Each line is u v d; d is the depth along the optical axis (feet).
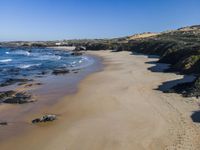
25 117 69.67
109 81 111.86
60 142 53.83
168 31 432.25
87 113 71.05
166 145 49.67
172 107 70.49
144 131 56.75
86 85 106.22
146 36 439.63
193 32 354.54
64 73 143.43
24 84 112.47
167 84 97.71
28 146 52.90
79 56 280.31
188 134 53.52
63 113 71.97
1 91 98.94
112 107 74.79
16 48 540.11
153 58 208.95
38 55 312.50
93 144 52.19
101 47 382.83
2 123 65.26
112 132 57.31
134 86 98.32
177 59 151.43
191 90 80.94
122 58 225.35
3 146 53.16
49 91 97.71
